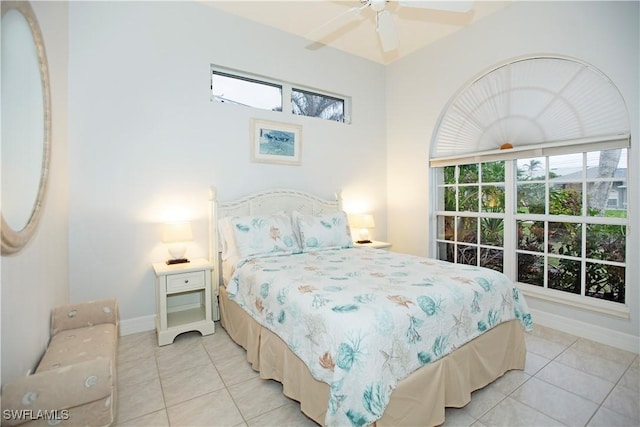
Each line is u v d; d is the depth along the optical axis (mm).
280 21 3379
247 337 2311
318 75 3840
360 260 2650
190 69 3021
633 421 1669
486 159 3391
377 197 4414
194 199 3061
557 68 2850
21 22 1438
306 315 1643
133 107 2758
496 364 2027
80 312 1976
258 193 3352
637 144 2396
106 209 2656
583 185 2760
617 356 2371
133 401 1854
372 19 3295
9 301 1279
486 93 3387
